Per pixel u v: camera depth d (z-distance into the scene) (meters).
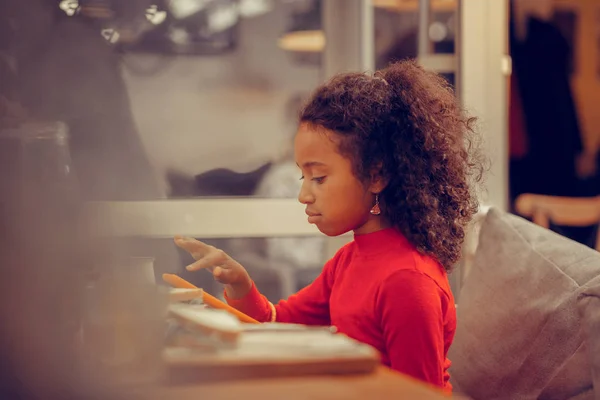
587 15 5.17
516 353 1.36
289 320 1.44
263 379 0.63
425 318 1.10
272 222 2.35
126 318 0.65
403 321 1.10
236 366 0.62
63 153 0.93
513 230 1.53
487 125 2.18
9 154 0.76
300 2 2.50
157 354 0.64
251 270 2.51
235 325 0.69
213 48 2.38
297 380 0.63
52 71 1.07
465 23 2.17
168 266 1.34
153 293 0.69
